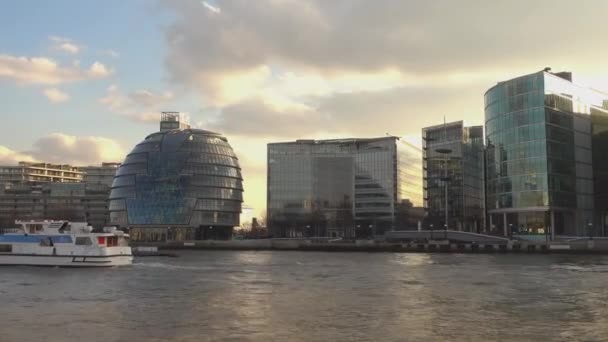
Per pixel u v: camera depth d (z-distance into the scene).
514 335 29.36
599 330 30.66
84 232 82.50
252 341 27.95
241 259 106.00
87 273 70.12
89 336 29.20
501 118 149.38
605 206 154.38
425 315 35.56
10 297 45.38
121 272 71.94
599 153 156.88
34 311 37.72
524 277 61.28
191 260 102.88
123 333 29.94
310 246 152.88
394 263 89.44
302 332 30.17
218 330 30.72
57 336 29.19
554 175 140.12
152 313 36.59
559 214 146.50
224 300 43.06
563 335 29.36
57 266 79.69
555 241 126.88
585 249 116.31
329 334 29.66
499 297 44.16
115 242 83.69
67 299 44.00
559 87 145.12
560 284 53.72
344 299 43.38
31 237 81.06
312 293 47.44
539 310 37.56
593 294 45.94
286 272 70.88
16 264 80.94
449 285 53.31
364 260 99.44
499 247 124.38
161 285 54.62
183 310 37.88
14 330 30.86
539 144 139.75
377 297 44.53
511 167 145.12
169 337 28.91
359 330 30.70
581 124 152.38
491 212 153.88
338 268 78.06
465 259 101.06
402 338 28.67
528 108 142.25
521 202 142.00
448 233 151.88
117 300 43.31
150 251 142.88
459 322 33.09
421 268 76.75
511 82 146.50
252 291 49.19
